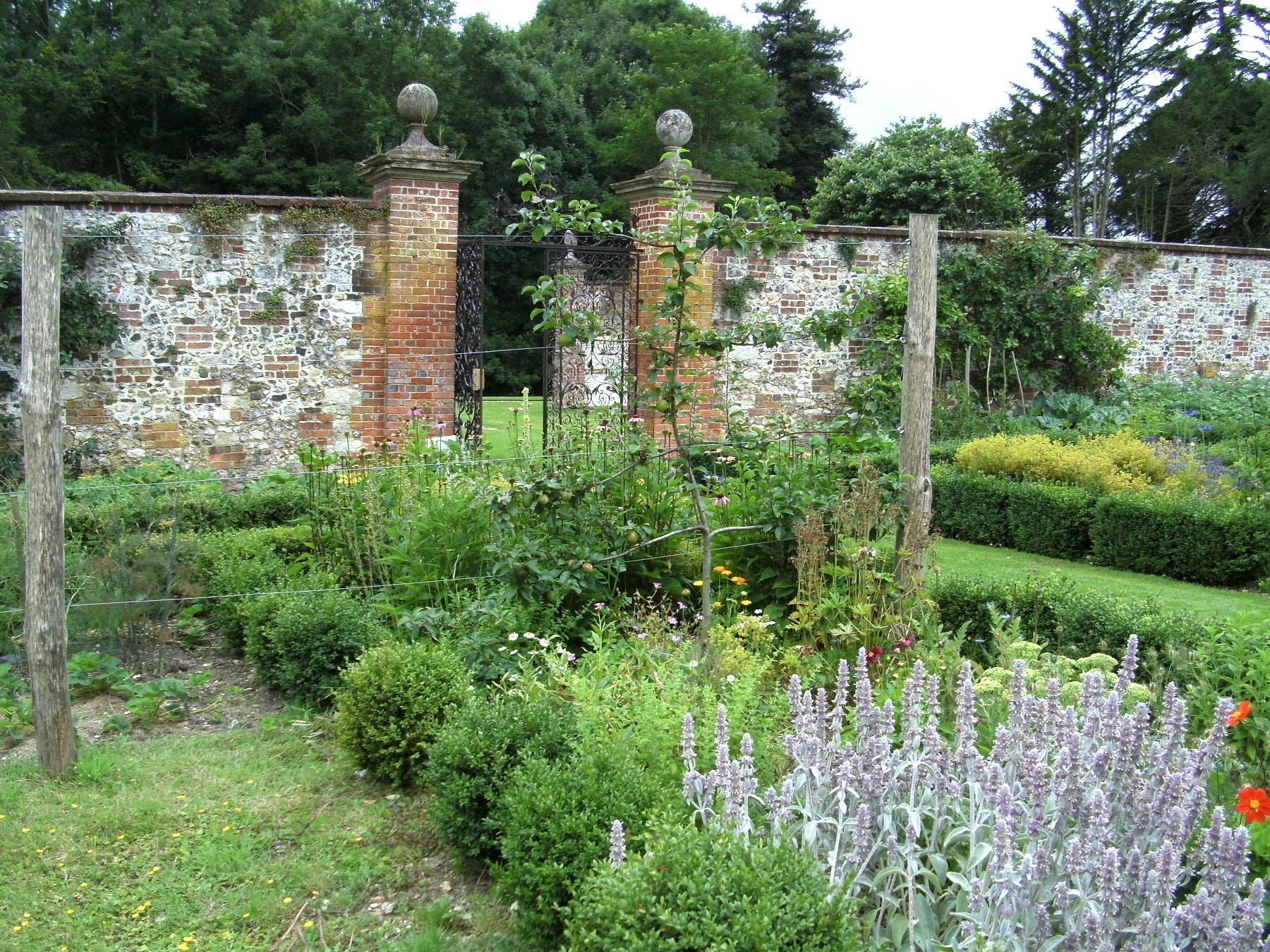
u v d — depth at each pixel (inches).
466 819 143.8
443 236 398.0
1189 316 594.2
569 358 439.5
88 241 360.8
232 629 228.7
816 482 229.0
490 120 1008.9
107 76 925.2
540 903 125.2
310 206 386.6
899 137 929.5
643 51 1305.4
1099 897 92.4
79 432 368.2
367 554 240.5
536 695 168.7
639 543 225.0
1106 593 231.8
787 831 109.0
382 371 403.2
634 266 443.5
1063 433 459.8
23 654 212.5
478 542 224.7
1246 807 106.2
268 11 1078.4
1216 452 412.5
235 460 388.5
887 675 184.7
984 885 99.1
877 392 240.1
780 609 220.1
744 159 1179.9
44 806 160.2
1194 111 1243.8
